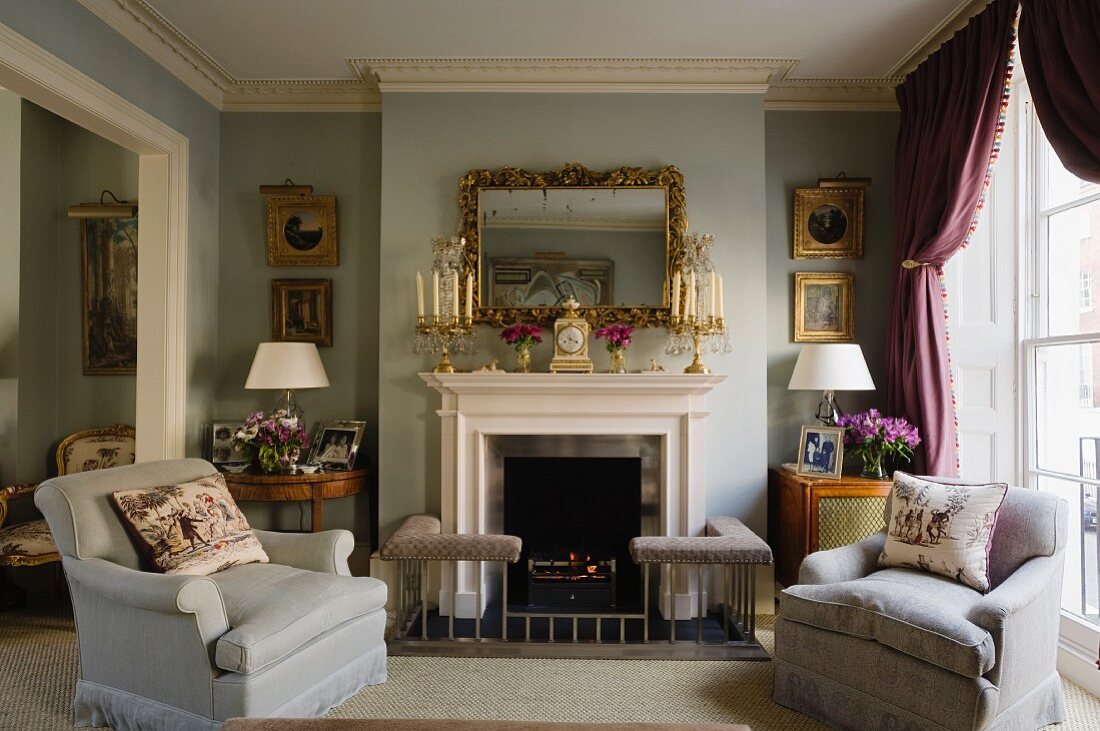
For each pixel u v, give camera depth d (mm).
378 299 3998
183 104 3641
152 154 3512
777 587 3787
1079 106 2393
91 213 3822
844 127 3994
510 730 1653
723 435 3691
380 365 3732
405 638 3178
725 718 2502
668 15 3164
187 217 3646
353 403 3994
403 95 3738
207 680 2205
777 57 3566
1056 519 2547
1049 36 2488
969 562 2557
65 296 4031
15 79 2588
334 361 4004
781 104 3984
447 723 1688
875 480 3377
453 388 3545
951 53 3275
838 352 3486
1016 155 3291
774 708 2580
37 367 3908
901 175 3719
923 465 3410
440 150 3738
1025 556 2561
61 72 2730
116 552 2518
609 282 3697
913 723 2186
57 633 3311
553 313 3705
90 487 2549
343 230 4016
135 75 3227
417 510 3707
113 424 4008
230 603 2393
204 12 3139
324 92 3977
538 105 3730
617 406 3566
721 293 3488
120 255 3996
